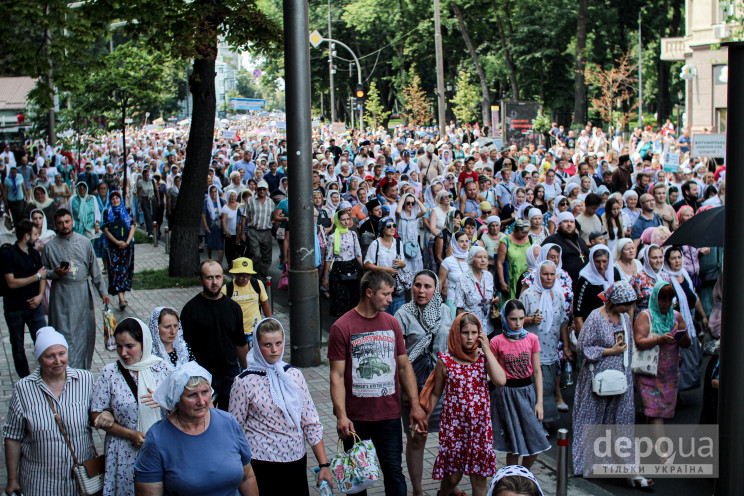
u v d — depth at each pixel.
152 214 24.88
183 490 4.85
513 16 62.91
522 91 63.97
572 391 11.04
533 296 9.14
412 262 14.11
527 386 7.53
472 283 10.18
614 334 7.92
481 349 6.94
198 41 15.92
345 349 6.62
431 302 7.80
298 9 11.12
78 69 15.02
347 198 18.75
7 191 25.09
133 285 17.34
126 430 5.87
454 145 36.56
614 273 10.46
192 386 4.82
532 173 20.39
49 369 5.86
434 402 6.99
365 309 6.68
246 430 5.88
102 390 5.92
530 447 7.55
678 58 52.31
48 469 5.88
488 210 15.20
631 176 21.61
